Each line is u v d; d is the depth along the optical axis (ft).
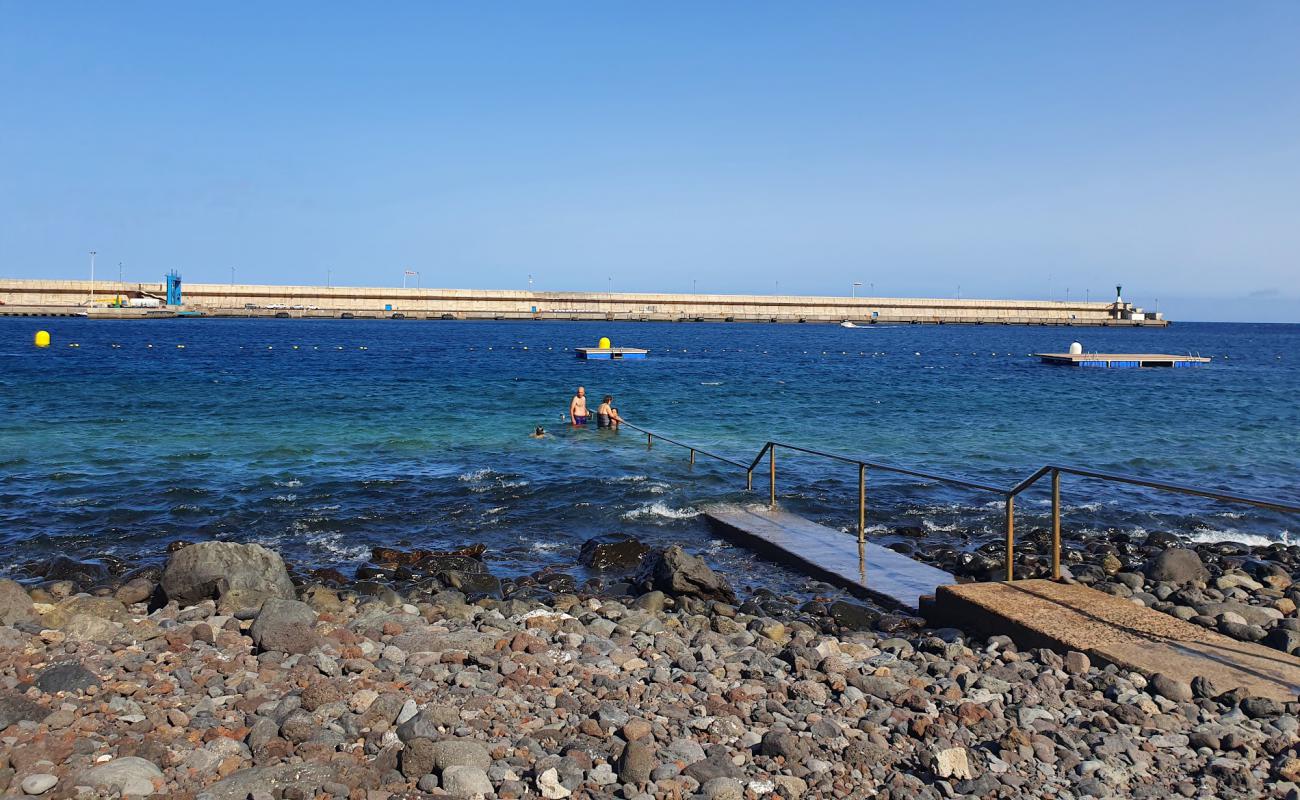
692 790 17.11
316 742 18.44
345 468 63.67
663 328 444.55
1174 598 35.01
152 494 54.44
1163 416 104.27
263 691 21.53
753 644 27.84
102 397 105.09
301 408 98.48
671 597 34.63
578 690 22.39
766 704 21.53
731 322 549.13
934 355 244.63
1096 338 407.03
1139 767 18.54
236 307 448.65
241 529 47.39
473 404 105.50
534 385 132.87
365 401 106.93
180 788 16.65
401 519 49.83
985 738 19.86
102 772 16.30
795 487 59.00
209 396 108.78
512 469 63.98
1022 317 560.61
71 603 29.07
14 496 53.36
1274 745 19.13
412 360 189.37
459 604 32.86
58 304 422.82
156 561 41.57
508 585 37.96
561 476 61.46
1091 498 58.65
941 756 17.81
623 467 65.21
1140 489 61.82
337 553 43.29
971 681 23.35
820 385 142.10
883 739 19.61
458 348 240.94
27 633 26.00
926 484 61.11
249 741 18.54
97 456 66.39
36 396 104.88
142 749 17.85
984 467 68.90
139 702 20.68
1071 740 19.65
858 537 43.83
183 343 236.22
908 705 21.86
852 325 506.89
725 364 194.18
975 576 38.88
